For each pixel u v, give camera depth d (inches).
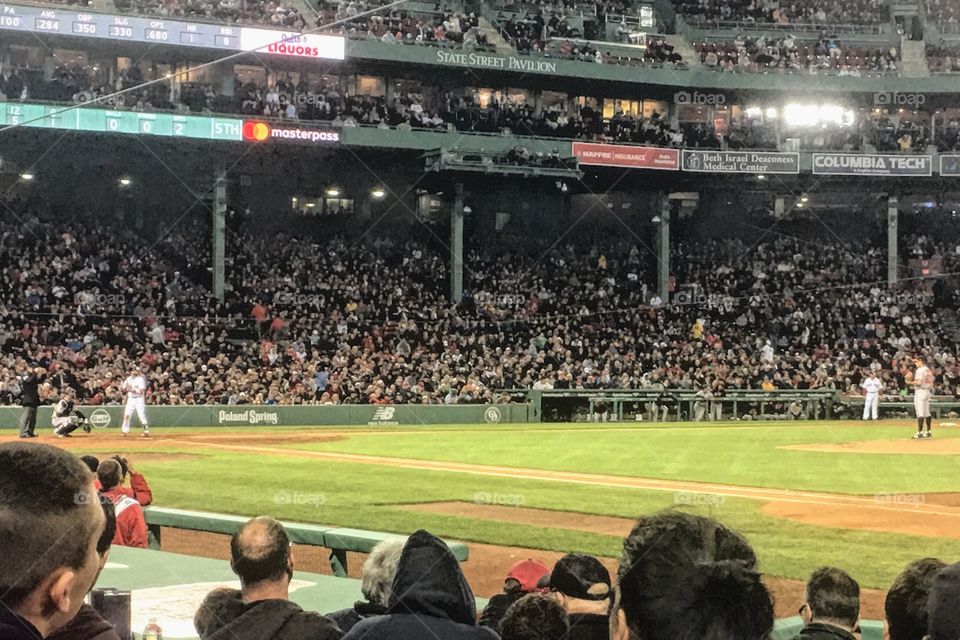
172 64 1667.1
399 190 1915.6
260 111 1628.9
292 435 1214.9
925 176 1908.2
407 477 753.0
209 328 1553.9
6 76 1541.6
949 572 117.5
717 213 2086.6
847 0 2212.1
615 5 2075.5
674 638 92.7
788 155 1883.6
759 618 93.4
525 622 162.2
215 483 708.0
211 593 190.4
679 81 1913.1
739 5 2172.7
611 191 2021.4
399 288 1753.2
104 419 1283.2
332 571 376.2
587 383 1598.2
